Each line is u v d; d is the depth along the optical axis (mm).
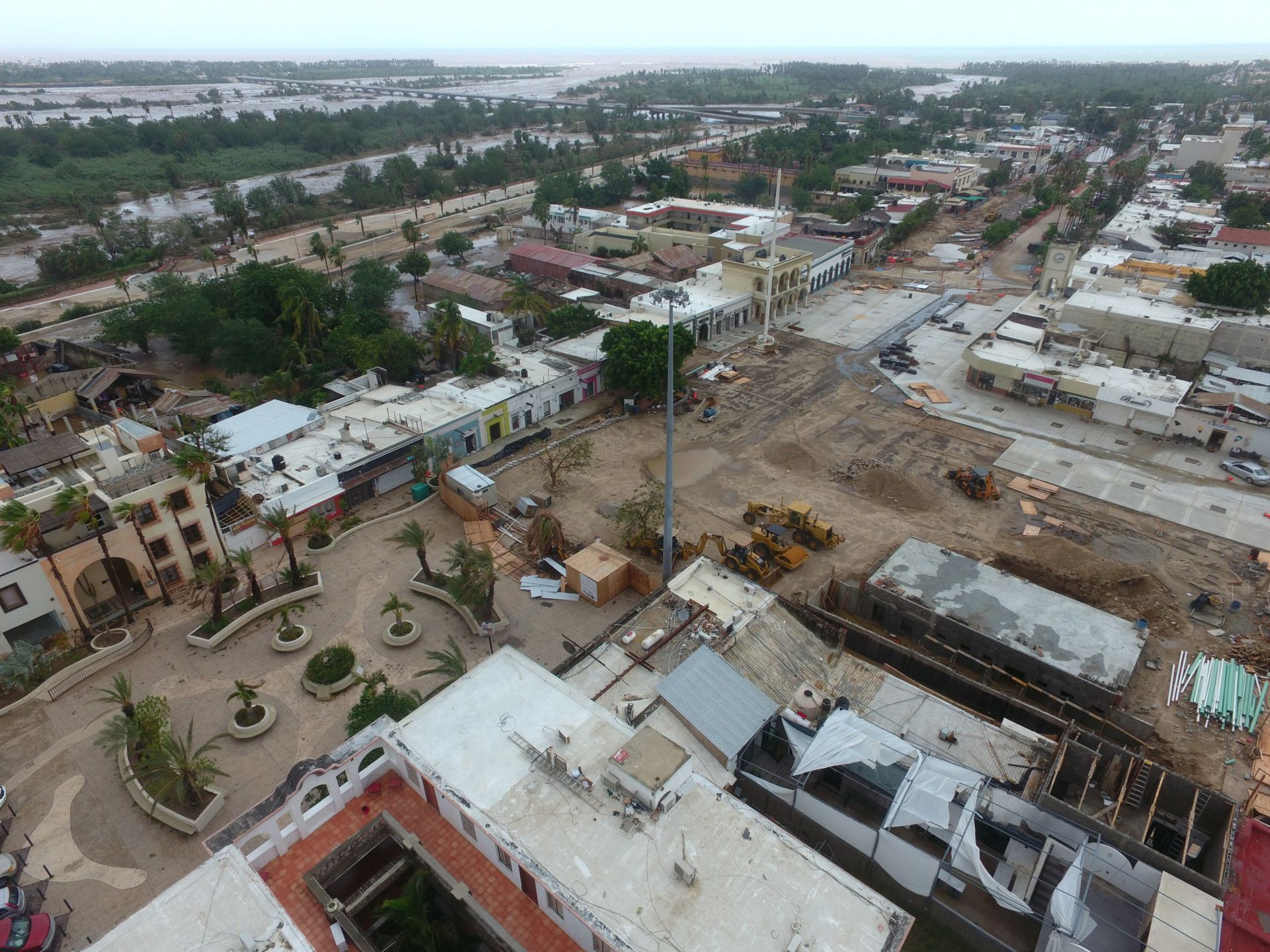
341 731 42750
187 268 143000
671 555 51594
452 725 30281
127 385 84812
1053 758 37406
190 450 51906
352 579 55719
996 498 66500
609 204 190000
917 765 34406
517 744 29344
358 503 64875
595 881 24094
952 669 46469
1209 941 26297
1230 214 148625
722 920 23000
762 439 77250
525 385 79000
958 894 33031
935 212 172375
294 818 27953
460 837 28781
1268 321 89562
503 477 69875
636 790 26594
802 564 57531
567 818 26312
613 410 83188
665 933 22578
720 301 105688
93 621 50781
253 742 41969
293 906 26484
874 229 150750
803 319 112500
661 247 137250
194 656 48344
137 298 124812
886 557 58438
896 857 32688
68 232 177500
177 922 22203
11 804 38469
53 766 40656
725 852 25141
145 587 52062
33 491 48531
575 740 29562
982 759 37562
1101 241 131000
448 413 72625
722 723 35438
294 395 83938
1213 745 42156
